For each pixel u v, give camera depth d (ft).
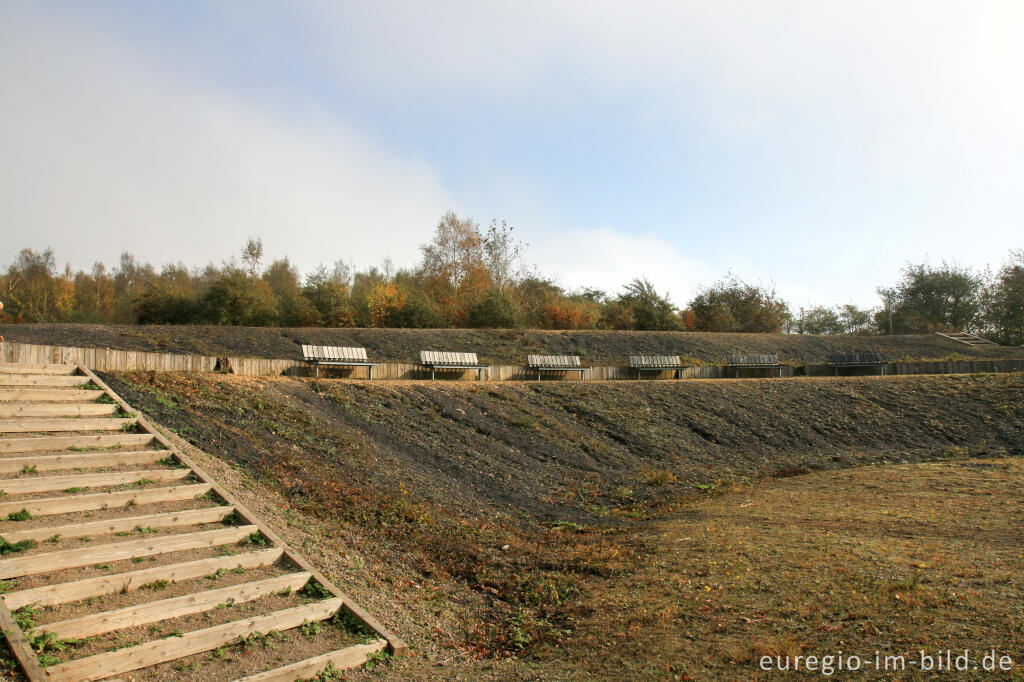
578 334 95.96
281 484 29.60
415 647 18.99
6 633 14.93
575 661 18.04
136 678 15.28
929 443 58.75
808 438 58.85
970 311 150.82
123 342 64.75
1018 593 19.65
